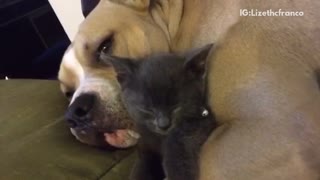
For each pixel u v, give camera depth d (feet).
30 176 1.37
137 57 1.46
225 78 1.30
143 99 1.21
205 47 1.25
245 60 1.30
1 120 1.66
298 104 1.24
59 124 1.59
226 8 1.40
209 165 1.25
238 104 1.28
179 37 1.51
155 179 1.31
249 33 1.32
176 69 1.22
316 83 1.30
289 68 1.28
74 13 2.42
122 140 1.46
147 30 1.49
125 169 1.40
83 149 1.47
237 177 1.24
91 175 1.37
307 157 1.24
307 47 1.31
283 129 1.23
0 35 2.55
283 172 1.23
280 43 1.30
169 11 1.52
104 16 1.53
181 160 1.23
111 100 1.45
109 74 1.49
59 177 1.36
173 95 1.20
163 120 1.19
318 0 1.34
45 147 1.48
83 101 1.45
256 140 1.23
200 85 1.25
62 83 1.65
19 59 2.59
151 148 1.31
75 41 1.57
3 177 1.39
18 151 1.47
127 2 1.53
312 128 1.24
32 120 1.63
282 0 1.35
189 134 1.24
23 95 1.80
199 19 1.46
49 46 2.63
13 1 2.56
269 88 1.26
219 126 1.30
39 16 2.63
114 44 1.50
